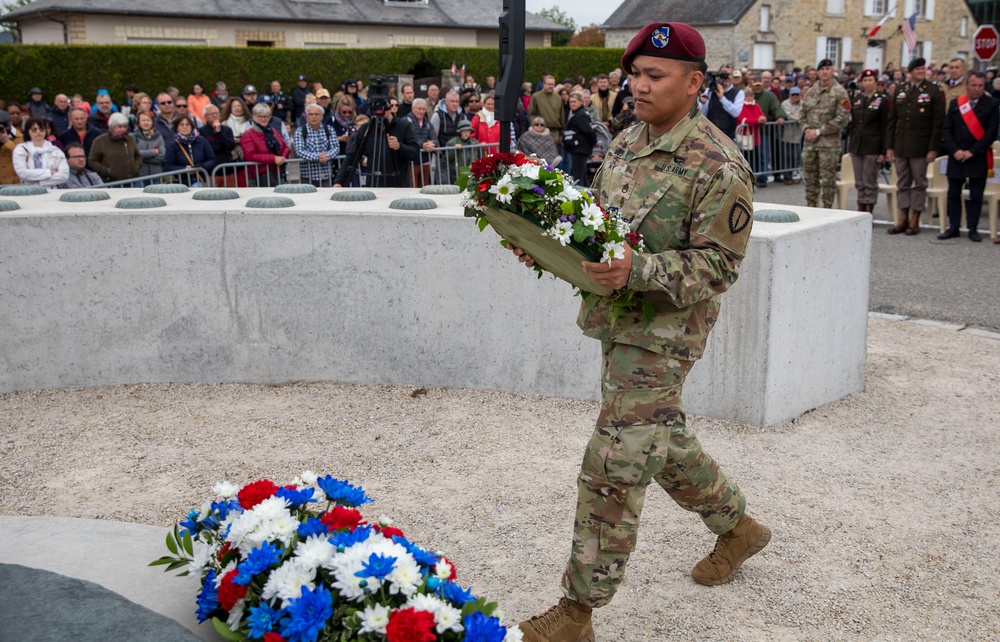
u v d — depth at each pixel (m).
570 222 2.46
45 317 5.76
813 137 12.20
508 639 2.22
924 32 48.41
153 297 5.81
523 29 5.19
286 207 5.86
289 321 5.82
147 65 25.53
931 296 8.38
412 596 2.15
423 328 5.71
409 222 5.59
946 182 11.71
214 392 5.76
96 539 3.04
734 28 42.38
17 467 4.64
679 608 3.26
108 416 5.37
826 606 3.27
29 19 31.89
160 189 6.89
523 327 5.54
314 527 2.39
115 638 2.03
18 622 2.09
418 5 35.88
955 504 4.10
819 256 5.11
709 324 2.81
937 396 5.60
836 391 5.49
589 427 5.09
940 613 3.22
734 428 5.00
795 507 4.07
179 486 4.39
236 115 12.09
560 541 3.77
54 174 9.48
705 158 2.67
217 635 2.42
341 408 5.43
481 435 4.98
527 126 15.48
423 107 10.48
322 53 28.16
